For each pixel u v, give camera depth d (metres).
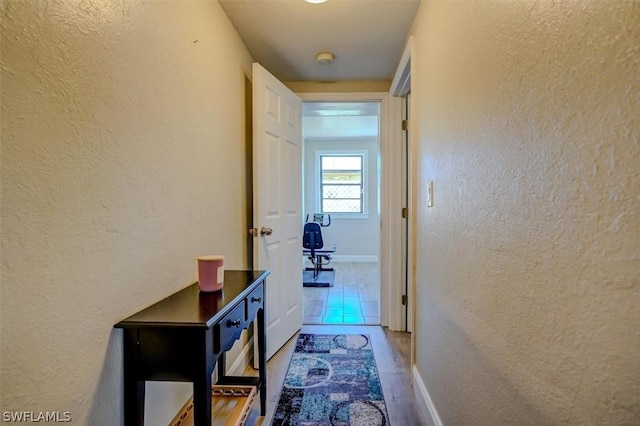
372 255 6.66
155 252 1.19
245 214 2.32
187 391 1.40
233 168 2.07
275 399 1.84
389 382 2.03
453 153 1.26
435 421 1.50
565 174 0.61
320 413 1.71
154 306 1.13
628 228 0.48
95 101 0.90
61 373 0.78
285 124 2.62
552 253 0.66
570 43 0.60
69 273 0.81
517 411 0.80
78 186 0.84
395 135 2.93
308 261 6.42
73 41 0.82
